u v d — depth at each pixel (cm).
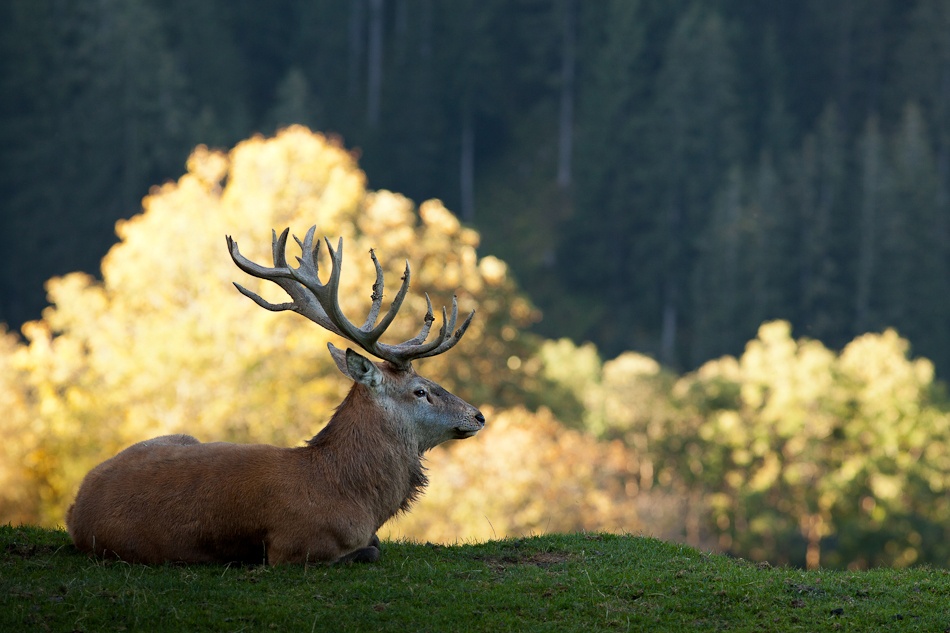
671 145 9669
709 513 4669
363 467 926
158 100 8994
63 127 8750
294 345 3384
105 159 8688
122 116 8794
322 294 941
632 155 9725
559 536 1116
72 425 3177
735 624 848
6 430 3175
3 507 3108
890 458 4609
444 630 810
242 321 3444
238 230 3722
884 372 4944
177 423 3130
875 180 9094
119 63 8950
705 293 8800
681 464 4856
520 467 3325
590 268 9450
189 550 902
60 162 8619
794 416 4728
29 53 8981
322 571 897
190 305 3553
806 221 9181
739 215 8906
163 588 854
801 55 11362
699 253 9319
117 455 960
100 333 3559
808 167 9512
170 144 8825
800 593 915
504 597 873
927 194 9238
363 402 941
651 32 11056
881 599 912
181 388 3216
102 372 3400
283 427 3172
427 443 980
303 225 3778
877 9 11244
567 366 5722
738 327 8594
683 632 828
